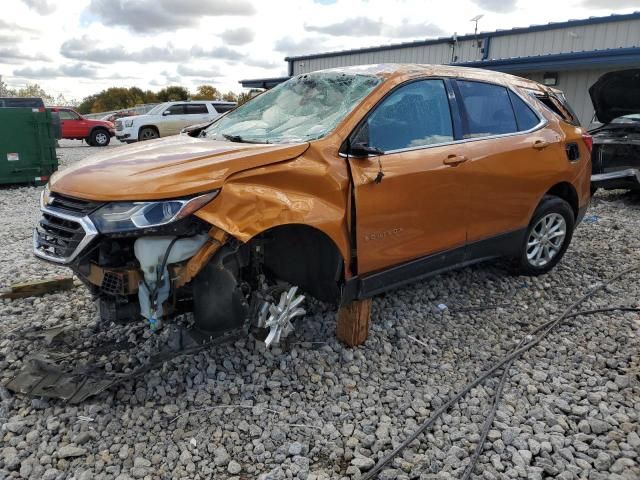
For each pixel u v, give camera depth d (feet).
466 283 16.55
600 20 47.70
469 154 13.44
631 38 46.29
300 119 12.46
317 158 10.79
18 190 36.99
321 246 11.18
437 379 11.35
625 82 28.55
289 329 11.39
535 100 16.22
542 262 17.01
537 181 15.43
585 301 15.38
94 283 9.73
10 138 36.83
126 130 67.72
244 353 11.79
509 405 10.41
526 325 14.01
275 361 11.66
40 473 8.45
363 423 9.77
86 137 80.79
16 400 10.16
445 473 8.51
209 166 9.68
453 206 13.24
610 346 12.72
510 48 55.26
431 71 13.42
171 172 9.52
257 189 9.96
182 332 10.42
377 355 12.17
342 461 8.93
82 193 9.54
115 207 9.17
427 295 15.48
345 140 11.19
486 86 14.71
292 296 11.16
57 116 39.04
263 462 8.86
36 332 12.55
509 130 14.97
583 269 18.11
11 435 9.27
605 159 29.71
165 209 9.11
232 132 13.14
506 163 14.38
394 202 11.84
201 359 11.49
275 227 10.66
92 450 9.00
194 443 9.18
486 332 13.55
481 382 11.23
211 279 9.78
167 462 8.77
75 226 9.53
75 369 10.70
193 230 9.50
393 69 12.98
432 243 13.03
